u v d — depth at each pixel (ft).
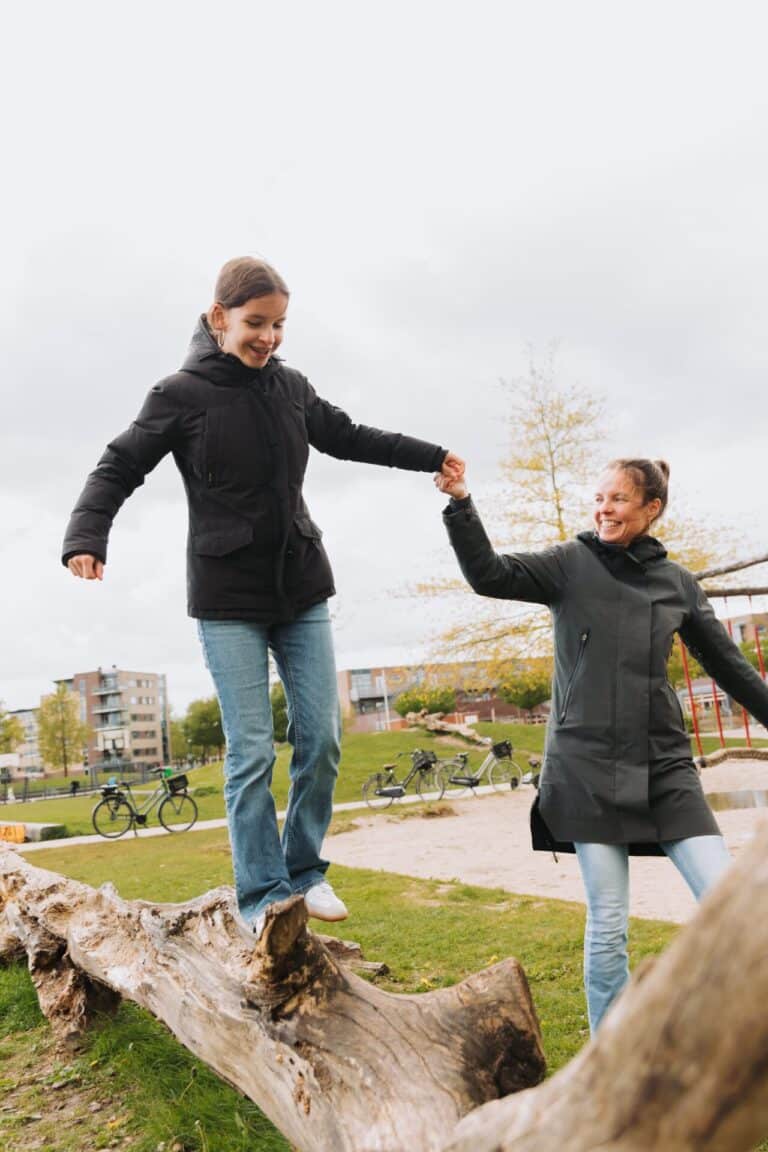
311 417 11.16
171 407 10.24
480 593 10.53
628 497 10.09
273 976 7.88
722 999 3.10
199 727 216.54
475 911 21.02
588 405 61.31
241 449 10.08
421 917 20.59
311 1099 7.07
